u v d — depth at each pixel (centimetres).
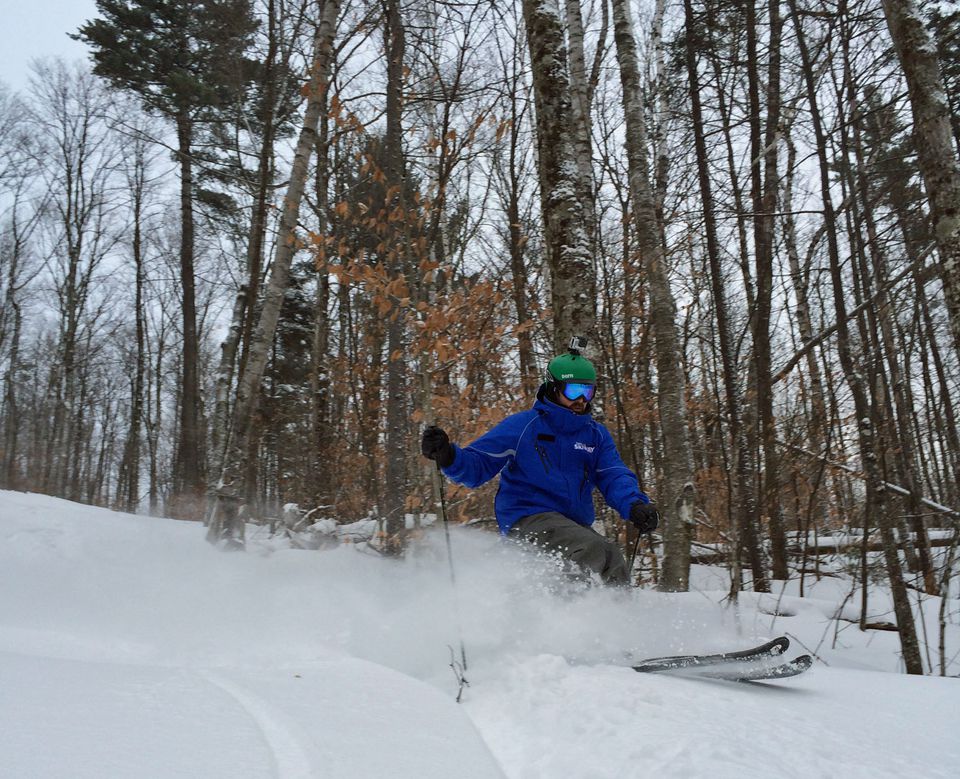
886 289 584
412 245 650
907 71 455
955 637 576
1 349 2852
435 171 786
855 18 577
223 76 1177
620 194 1051
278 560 567
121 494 3538
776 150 918
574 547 335
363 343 1070
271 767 163
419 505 690
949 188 438
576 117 853
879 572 696
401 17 786
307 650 336
